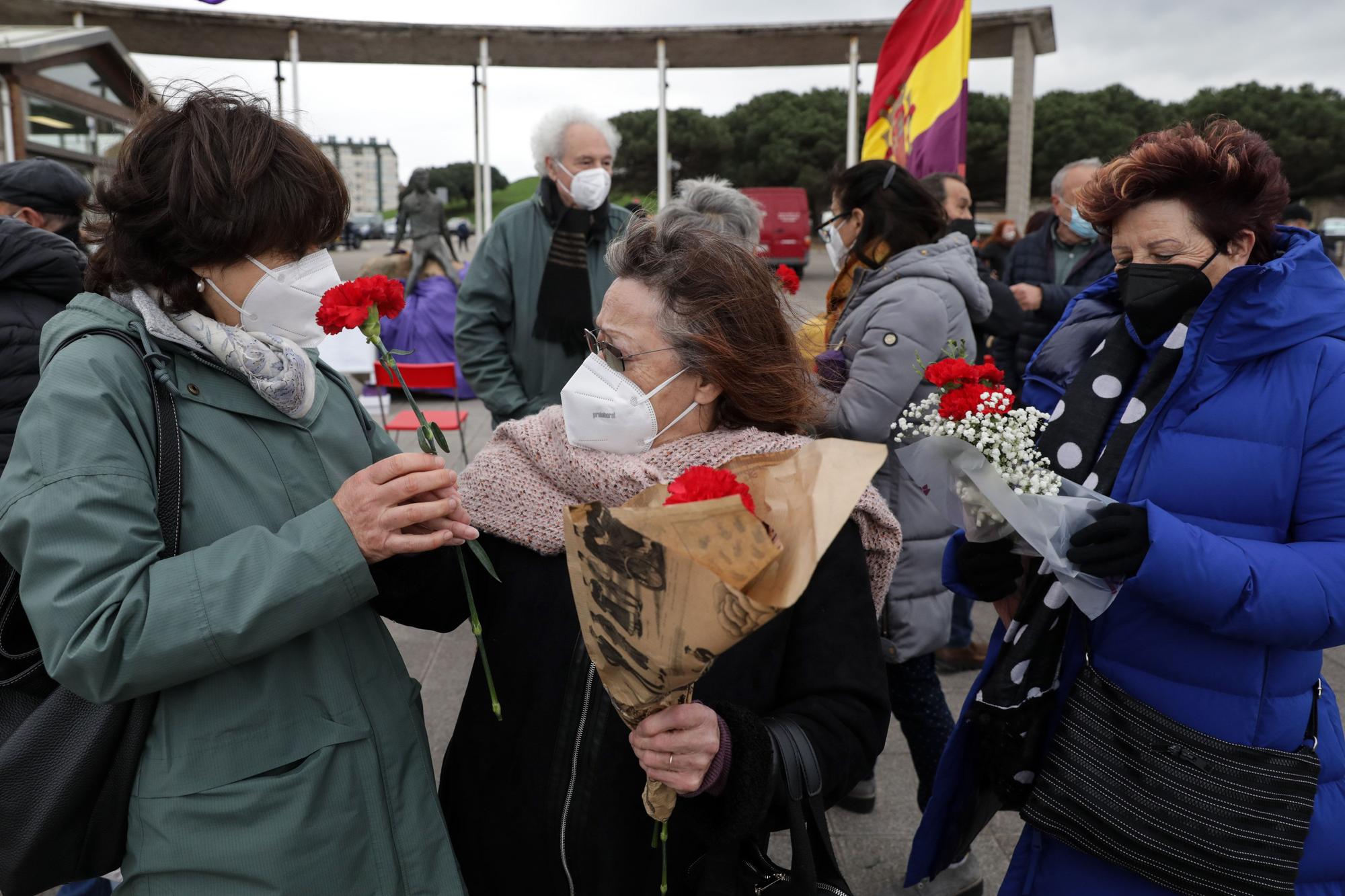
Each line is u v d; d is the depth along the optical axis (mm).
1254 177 1529
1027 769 1679
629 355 1400
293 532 1225
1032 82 13391
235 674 1286
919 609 2680
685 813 1270
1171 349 1582
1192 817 1508
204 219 1252
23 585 1169
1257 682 1549
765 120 43656
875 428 2695
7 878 1277
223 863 1260
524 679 1446
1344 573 1440
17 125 8438
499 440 1561
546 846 1399
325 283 1381
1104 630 1646
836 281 3252
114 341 1271
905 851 2828
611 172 3553
